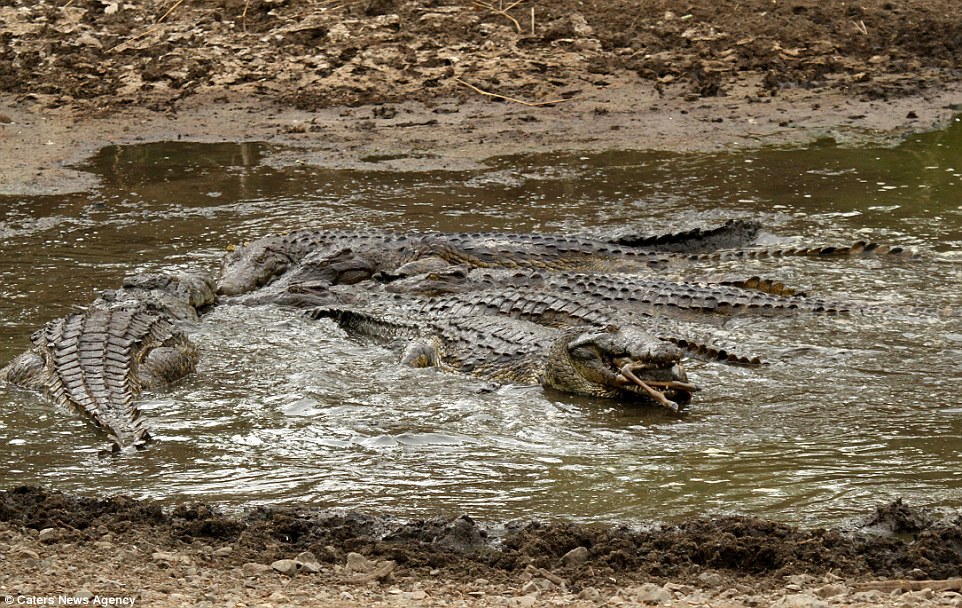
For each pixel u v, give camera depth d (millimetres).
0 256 54031
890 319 43688
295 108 83125
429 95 84438
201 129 79375
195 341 43562
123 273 51312
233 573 23500
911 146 72625
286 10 95750
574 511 28797
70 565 22938
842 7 98062
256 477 31297
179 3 97438
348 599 21703
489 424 35250
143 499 29859
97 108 83375
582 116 80125
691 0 97188
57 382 37531
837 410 35469
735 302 44656
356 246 51875
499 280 48562
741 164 69500
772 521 27688
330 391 38125
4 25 95500
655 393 36312
